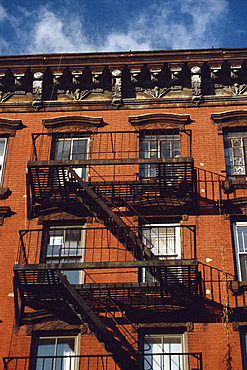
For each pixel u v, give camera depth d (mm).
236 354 20594
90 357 20797
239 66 26203
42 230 21797
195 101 26203
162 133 25781
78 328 21406
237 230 23234
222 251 22594
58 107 26562
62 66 26656
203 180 24250
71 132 25859
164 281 21641
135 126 25828
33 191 23734
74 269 20734
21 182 24672
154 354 20078
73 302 21172
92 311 20234
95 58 26578
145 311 21484
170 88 26656
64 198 23703
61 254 23078
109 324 21359
